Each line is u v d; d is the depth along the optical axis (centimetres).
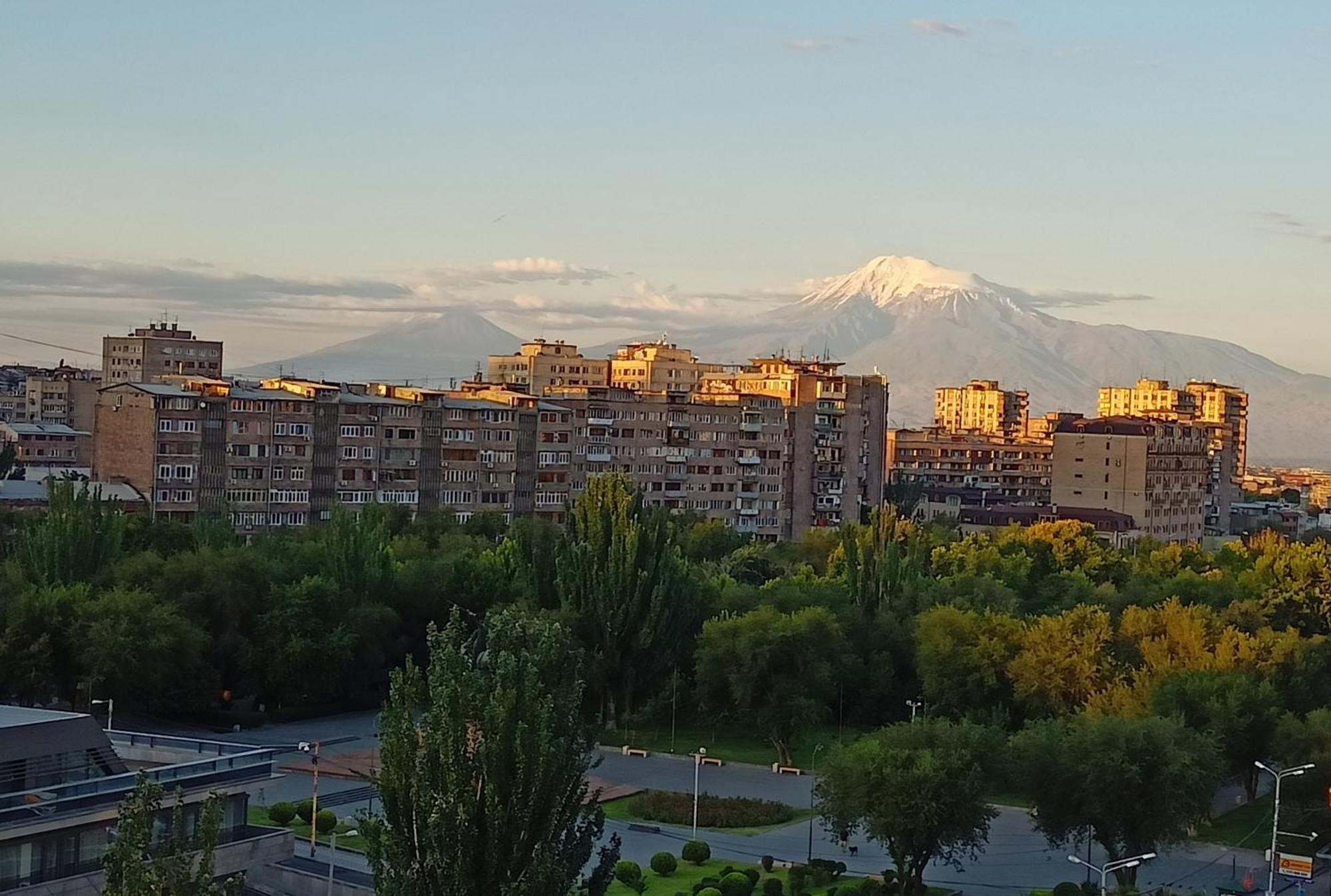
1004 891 13050
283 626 18838
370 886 11500
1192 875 13988
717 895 12069
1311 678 18200
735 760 18212
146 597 17612
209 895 6756
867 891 12538
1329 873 14275
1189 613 19212
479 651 10088
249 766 11669
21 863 10044
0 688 16788
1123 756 13188
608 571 19225
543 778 7725
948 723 14362
